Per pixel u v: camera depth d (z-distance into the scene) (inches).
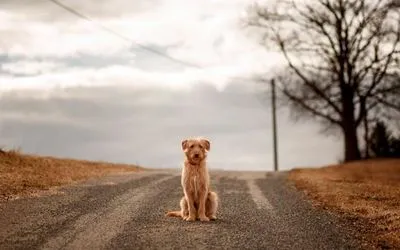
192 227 410.3
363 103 1475.1
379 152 1569.9
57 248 339.0
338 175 968.9
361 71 1461.6
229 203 557.6
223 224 429.4
